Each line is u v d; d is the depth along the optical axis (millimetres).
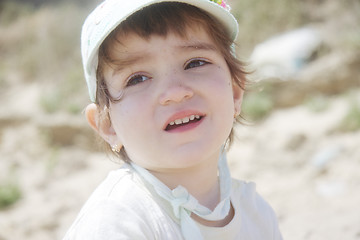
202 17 1396
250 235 1529
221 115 1327
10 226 5473
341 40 9227
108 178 1419
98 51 1391
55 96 10445
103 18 1344
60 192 6645
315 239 2535
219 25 1462
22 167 8062
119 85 1340
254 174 6156
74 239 1286
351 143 6320
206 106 1300
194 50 1344
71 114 9594
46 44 12984
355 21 9969
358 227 2574
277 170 6145
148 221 1298
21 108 10539
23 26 14406
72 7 14180
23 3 16109
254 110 8219
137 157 1349
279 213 4031
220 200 1459
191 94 1279
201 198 1415
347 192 4734
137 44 1313
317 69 8625
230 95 1374
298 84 8547
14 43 14102
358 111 6973
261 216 1590
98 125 1500
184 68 1331
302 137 6816
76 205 6094
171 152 1273
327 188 4984
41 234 5277
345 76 8445
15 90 12086
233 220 1416
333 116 7473
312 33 9562
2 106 10828
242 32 10453
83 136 8602
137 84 1317
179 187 1325
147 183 1363
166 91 1266
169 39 1318
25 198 6531
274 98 8594
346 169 5539
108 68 1368
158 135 1280
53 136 8719
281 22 10398
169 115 1264
